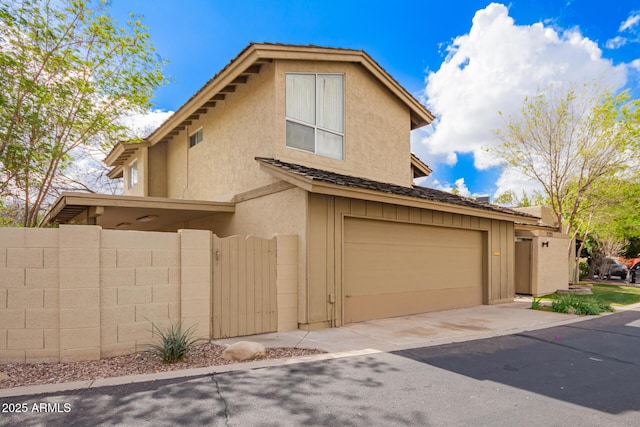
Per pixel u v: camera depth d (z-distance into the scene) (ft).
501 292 40.75
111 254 18.48
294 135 30.71
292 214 26.45
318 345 21.18
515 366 18.21
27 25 25.84
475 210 35.06
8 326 16.49
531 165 60.29
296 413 12.42
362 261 29.12
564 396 14.44
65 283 17.07
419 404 13.39
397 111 40.19
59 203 28.91
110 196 28.17
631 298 46.37
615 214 63.82
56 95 29.58
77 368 16.34
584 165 57.31
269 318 24.27
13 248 16.62
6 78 25.80
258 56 28.73
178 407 12.66
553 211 59.21
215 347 20.26
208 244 21.74
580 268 84.74
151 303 19.57
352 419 12.08
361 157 35.37
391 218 30.53
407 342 22.31
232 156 35.01
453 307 36.19
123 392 13.85
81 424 11.38
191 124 43.24
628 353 20.94
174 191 47.34
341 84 34.47
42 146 27.61
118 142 38.06
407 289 32.19
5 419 11.65
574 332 26.35
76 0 27.40
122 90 33.17
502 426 11.83
